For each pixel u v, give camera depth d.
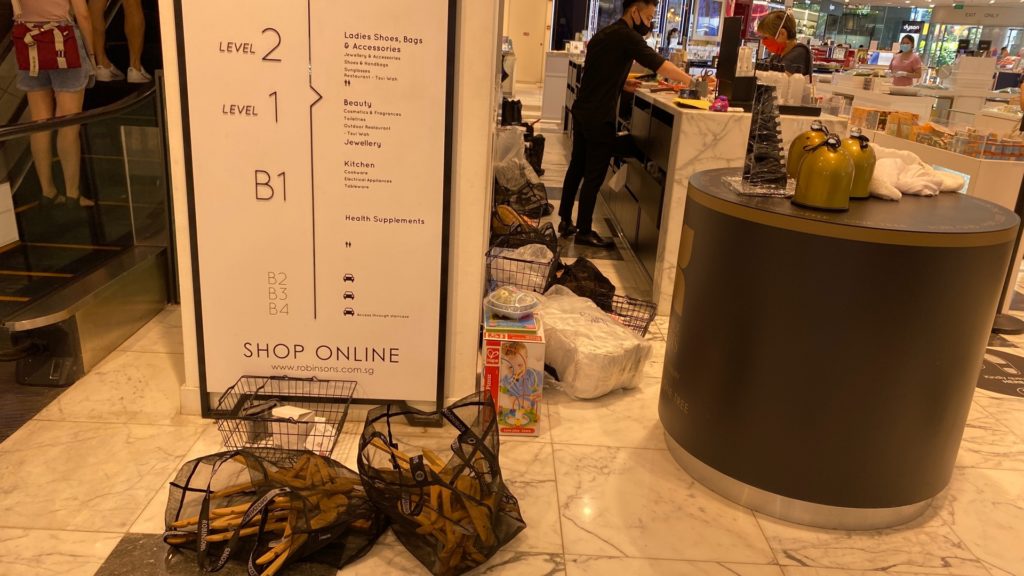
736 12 10.84
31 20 4.30
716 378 2.44
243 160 2.53
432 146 2.53
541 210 5.27
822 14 19.31
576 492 2.52
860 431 2.24
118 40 6.37
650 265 4.66
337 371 2.79
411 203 2.59
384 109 2.49
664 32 13.95
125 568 2.05
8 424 2.76
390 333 2.74
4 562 2.05
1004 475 2.80
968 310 2.16
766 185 2.44
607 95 5.07
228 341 2.74
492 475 2.18
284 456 2.33
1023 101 5.26
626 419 3.04
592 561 2.19
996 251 2.14
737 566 2.21
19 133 3.04
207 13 2.38
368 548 2.18
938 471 2.39
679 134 3.93
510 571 2.12
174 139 2.52
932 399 2.23
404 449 2.59
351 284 2.68
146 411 2.88
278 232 2.61
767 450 2.37
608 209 6.77
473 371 2.87
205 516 2.04
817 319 2.17
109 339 3.39
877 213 2.25
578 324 3.30
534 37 15.73
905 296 2.09
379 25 2.41
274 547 2.06
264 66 2.43
